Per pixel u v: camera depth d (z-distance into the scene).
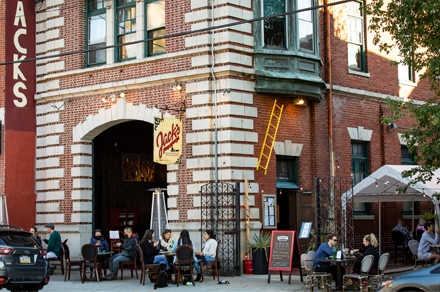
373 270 12.95
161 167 24.05
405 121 21.67
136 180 22.86
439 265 9.57
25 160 19.81
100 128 18.80
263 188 16.52
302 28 17.41
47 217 19.52
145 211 23.28
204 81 16.23
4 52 19.83
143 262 14.25
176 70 16.83
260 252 15.66
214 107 16.06
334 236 12.91
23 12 20.11
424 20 14.33
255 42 16.62
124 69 18.02
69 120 19.27
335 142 18.92
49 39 19.95
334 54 19.41
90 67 18.98
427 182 15.38
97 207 21.36
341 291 12.59
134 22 18.33
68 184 19.16
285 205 18.17
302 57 16.98
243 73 16.19
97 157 21.38
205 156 16.06
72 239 18.83
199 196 16.05
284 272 15.98
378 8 15.38
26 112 19.95
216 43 16.16
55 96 19.53
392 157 20.92
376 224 20.05
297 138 17.70
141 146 23.25
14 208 19.41
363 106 20.25
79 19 19.42
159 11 17.77
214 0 16.34
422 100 22.45
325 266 12.94
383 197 17.89
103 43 19.11
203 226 15.84
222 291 12.80
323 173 18.28
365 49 20.67
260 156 16.50
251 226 15.91
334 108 19.11
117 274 16.28
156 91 17.27
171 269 14.52
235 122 15.89
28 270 11.69
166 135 15.56
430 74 14.53
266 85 16.42
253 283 14.09
